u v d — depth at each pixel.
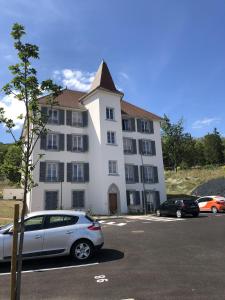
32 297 7.25
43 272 9.44
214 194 42.31
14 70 5.57
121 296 7.03
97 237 10.91
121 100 40.81
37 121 5.66
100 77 37.34
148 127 40.94
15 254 4.84
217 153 81.06
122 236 15.93
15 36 5.59
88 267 9.77
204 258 10.48
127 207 34.66
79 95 40.62
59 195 32.31
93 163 34.69
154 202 38.41
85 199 34.03
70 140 34.44
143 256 11.12
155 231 17.42
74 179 33.75
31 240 10.06
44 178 31.83
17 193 43.59
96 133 35.06
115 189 34.09
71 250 10.60
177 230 17.53
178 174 56.81
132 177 37.69
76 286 7.94
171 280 8.08
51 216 10.70
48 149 32.75
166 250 12.05
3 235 9.98
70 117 35.25
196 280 8.01
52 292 7.56
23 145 5.63
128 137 38.72
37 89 5.62
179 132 70.12
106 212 32.56
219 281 7.86
